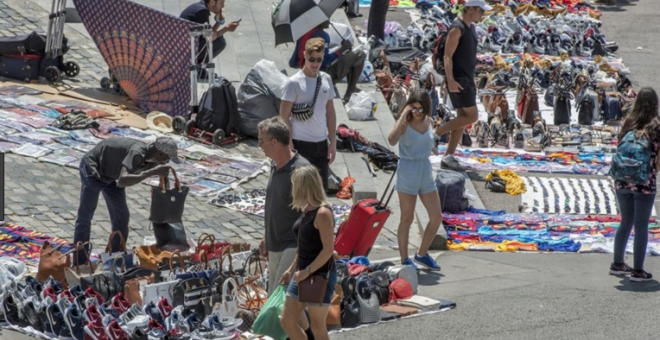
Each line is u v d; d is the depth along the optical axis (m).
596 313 32.53
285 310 26.91
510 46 72.12
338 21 69.50
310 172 26.05
